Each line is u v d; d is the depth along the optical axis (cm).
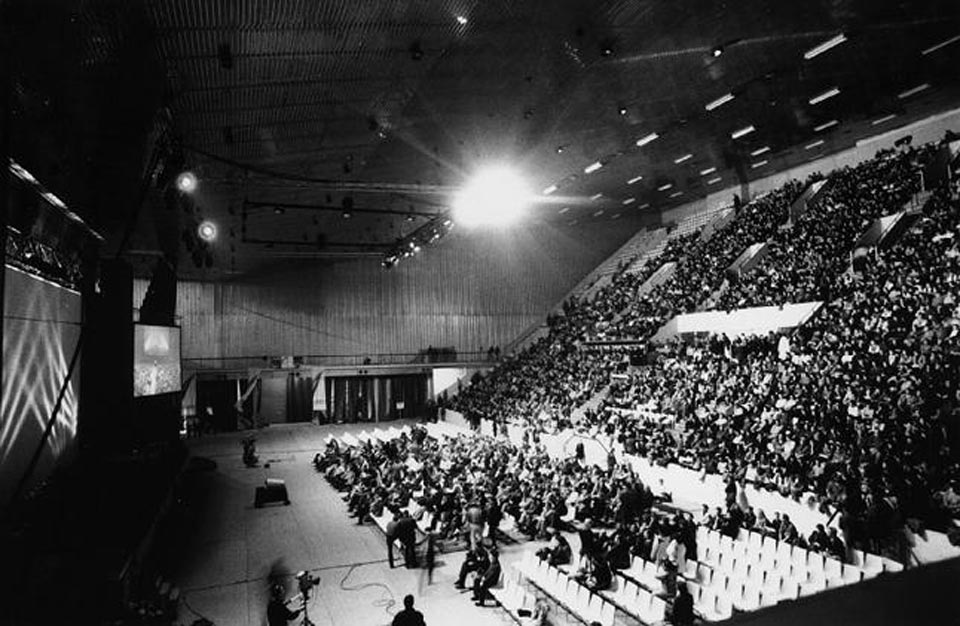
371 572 1505
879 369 1948
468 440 2842
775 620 979
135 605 1117
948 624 902
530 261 4856
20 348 1343
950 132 2866
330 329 4384
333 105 1565
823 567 1189
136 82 1143
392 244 3838
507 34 1371
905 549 1293
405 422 4334
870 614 954
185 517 2005
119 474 1712
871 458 1529
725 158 3319
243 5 1020
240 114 1503
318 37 1200
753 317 2784
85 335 1791
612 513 1756
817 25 1648
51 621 979
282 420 4369
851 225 2920
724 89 2086
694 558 1375
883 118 3006
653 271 4128
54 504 1342
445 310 4653
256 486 2458
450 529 1697
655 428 2406
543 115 1989
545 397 3384
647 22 1465
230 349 4141
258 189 2233
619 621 1177
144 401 2164
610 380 3191
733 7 1471
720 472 1933
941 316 2027
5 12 750
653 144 2675
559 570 1339
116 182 1503
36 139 1059
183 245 2769
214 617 1250
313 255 3816
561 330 4338
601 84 1817
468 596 1346
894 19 1677
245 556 1625
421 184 2530
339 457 2702
